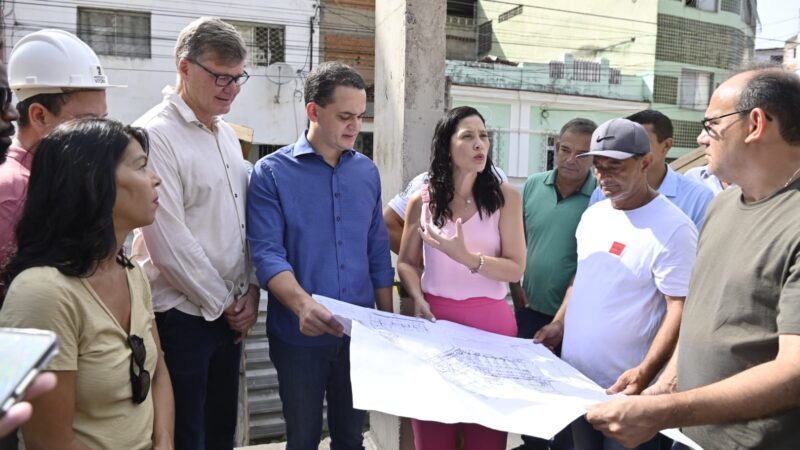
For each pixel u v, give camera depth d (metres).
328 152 2.14
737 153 1.42
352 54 15.53
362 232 2.20
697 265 1.58
